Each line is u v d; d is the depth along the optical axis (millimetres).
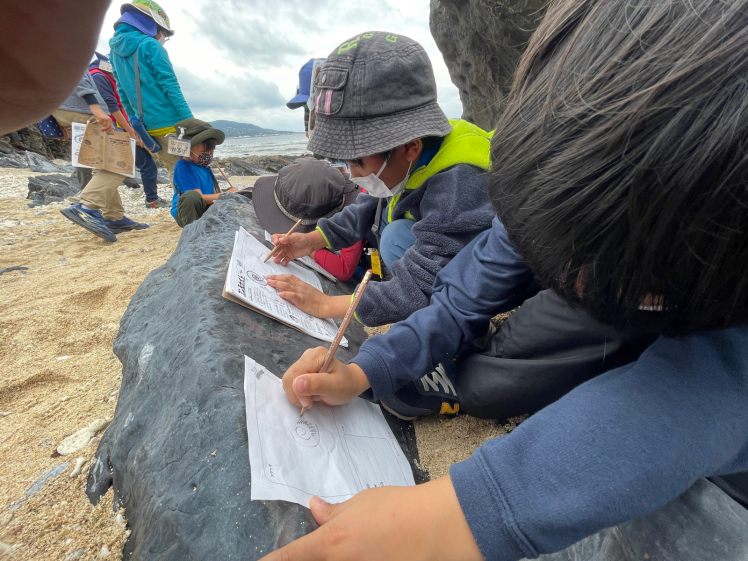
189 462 768
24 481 1077
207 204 3184
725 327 447
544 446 488
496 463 497
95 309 2330
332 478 750
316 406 885
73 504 971
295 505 666
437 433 1187
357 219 1745
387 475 857
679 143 333
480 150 1277
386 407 1162
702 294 394
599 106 374
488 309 1000
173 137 3299
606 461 454
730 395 488
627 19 380
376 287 1248
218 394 838
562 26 465
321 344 1222
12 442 1261
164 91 3939
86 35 292
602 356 916
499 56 3762
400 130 1167
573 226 404
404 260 1252
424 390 1142
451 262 1101
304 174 1892
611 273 416
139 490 840
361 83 1151
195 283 1265
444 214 1206
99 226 3670
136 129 4098
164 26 4012
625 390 504
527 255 509
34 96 321
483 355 1143
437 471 1059
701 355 512
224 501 692
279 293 1305
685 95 331
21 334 1976
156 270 1751
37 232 4055
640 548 668
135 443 970
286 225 1896
